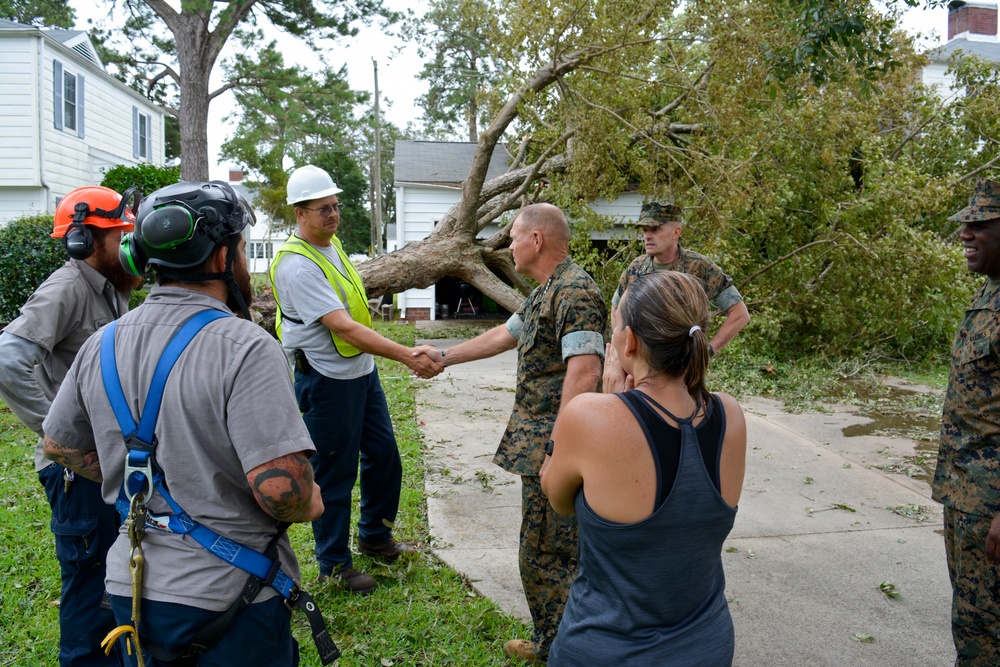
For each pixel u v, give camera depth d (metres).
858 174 10.52
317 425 3.25
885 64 6.46
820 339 9.96
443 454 5.66
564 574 2.73
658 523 1.58
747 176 8.65
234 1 14.91
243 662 1.67
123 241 1.78
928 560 3.87
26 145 15.31
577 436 1.67
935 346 10.26
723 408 1.70
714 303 4.11
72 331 2.51
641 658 1.62
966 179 9.62
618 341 2.01
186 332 1.66
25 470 5.15
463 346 3.36
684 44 8.88
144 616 1.63
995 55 18.89
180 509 1.64
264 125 19.50
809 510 4.61
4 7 20.78
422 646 2.99
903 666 2.91
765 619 3.26
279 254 3.30
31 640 3.01
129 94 19.77
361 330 3.15
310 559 3.73
